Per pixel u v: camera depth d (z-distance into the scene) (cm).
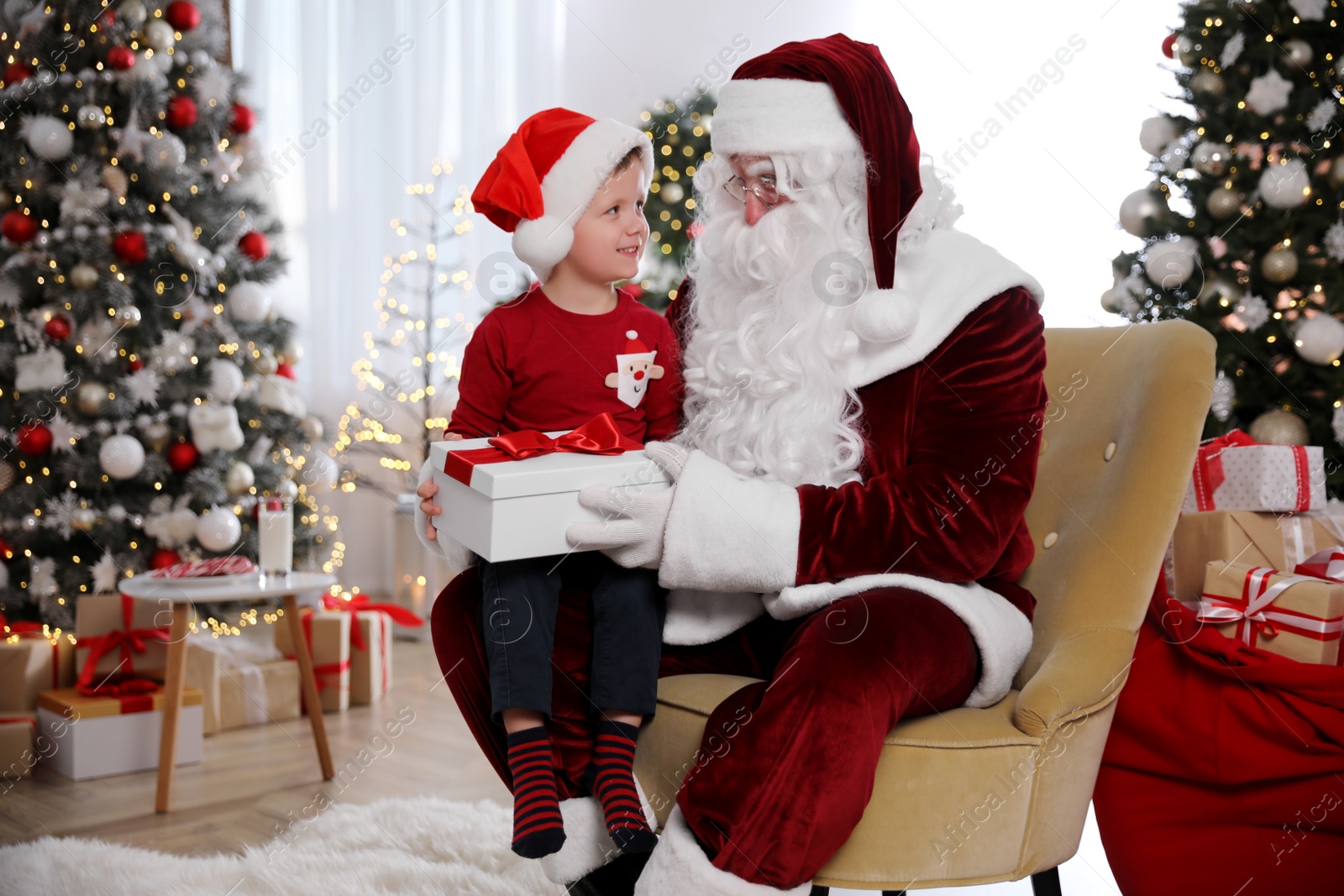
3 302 295
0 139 297
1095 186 343
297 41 431
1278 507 168
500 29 434
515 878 178
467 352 146
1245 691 138
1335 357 278
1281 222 285
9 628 281
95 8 301
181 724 248
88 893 173
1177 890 144
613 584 126
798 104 129
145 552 302
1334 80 287
